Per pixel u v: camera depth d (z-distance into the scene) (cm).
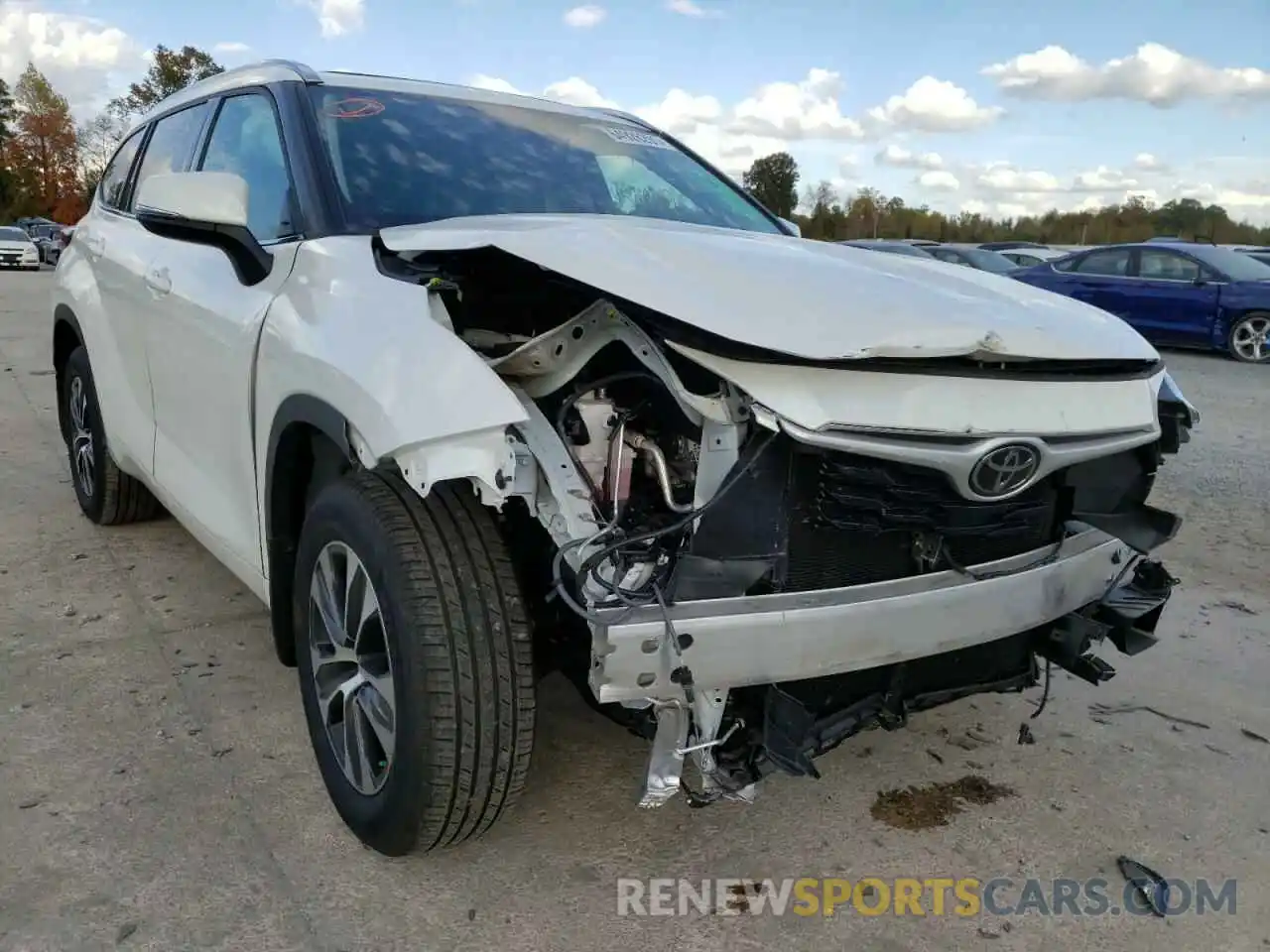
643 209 324
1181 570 466
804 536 203
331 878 228
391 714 216
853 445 191
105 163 498
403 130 307
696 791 213
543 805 260
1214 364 1203
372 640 225
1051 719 320
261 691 311
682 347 194
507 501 219
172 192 255
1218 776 289
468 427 186
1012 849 252
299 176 279
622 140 361
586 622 189
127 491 436
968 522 215
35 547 428
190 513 319
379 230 262
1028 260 1906
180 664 326
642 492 220
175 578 399
